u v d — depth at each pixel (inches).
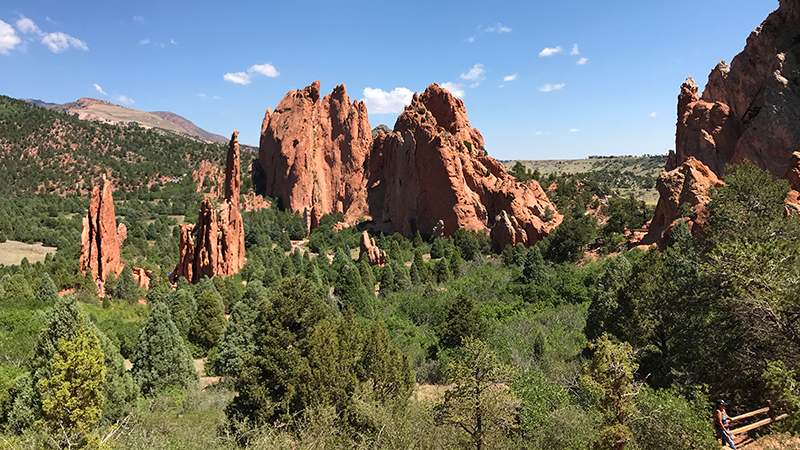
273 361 1128.8
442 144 5344.5
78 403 829.2
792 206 2235.5
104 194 3090.6
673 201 3048.7
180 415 1315.2
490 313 2346.2
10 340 1579.7
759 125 3472.0
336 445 896.3
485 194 5211.6
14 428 1045.8
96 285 2901.1
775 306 790.5
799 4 3612.2
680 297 1217.4
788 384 679.7
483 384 863.7
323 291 2694.4
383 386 1138.0
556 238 3678.6
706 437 721.6
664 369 1181.7
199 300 2144.4
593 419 951.0
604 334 770.2
